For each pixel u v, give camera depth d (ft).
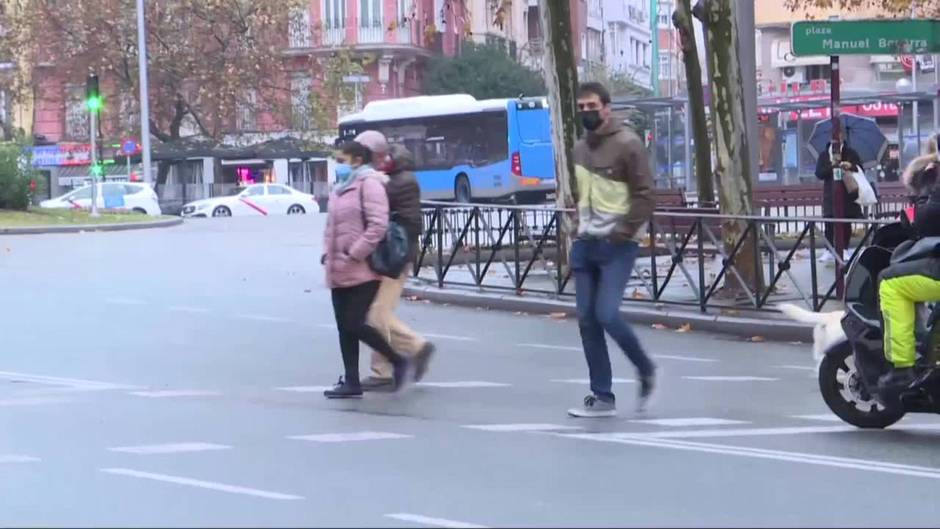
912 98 145.38
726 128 69.87
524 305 70.23
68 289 77.71
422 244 79.15
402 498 28.94
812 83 249.75
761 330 61.36
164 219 155.02
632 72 333.21
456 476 31.35
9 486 30.12
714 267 65.31
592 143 39.06
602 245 39.17
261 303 72.08
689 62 93.15
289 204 217.15
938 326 35.83
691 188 152.46
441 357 54.34
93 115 160.86
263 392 44.80
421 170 176.45
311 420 39.37
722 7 69.46
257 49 229.45
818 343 38.93
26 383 46.34
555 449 34.96
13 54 228.22
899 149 153.58
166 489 29.76
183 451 34.35
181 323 63.57
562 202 76.79
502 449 34.88
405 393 44.75
